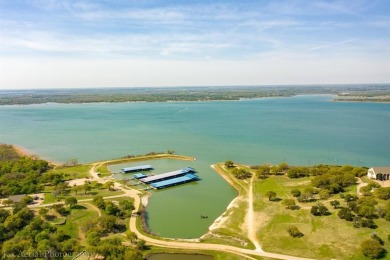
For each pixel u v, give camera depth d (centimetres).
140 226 10556
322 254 8600
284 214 11050
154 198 13612
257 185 14562
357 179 13825
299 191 12406
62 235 9250
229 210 11969
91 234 9056
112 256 7869
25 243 8275
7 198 12706
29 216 10281
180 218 11556
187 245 9356
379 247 8219
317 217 10525
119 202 12156
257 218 11019
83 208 11612
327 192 12012
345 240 9075
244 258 8581
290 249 8956
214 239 9744
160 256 8862
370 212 9862
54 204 11550
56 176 14950
